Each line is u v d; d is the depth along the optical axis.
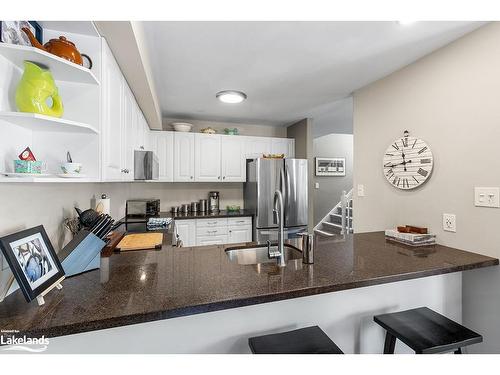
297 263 1.31
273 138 4.01
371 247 1.65
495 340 1.49
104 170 1.23
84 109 1.17
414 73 1.94
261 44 1.74
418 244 1.72
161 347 0.99
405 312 1.30
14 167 0.87
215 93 2.72
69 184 1.45
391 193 2.14
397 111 2.08
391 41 1.68
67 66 0.99
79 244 1.13
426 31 1.56
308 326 1.21
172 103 3.08
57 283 0.90
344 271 1.19
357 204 2.50
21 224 1.00
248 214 3.61
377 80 2.29
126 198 3.24
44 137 1.12
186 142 3.59
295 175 3.54
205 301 0.87
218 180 3.74
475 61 1.54
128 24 1.14
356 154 2.53
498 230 1.44
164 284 1.01
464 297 1.62
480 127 1.52
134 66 1.56
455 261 1.37
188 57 1.92
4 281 0.85
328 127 4.34
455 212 1.66
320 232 4.81
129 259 1.33
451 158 1.68
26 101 0.90
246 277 1.10
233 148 3.81
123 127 1.71
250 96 2.78
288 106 3.17
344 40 1.68
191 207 3.82
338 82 2.36
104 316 0.76
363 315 1.33
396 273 1.17
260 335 1.13
